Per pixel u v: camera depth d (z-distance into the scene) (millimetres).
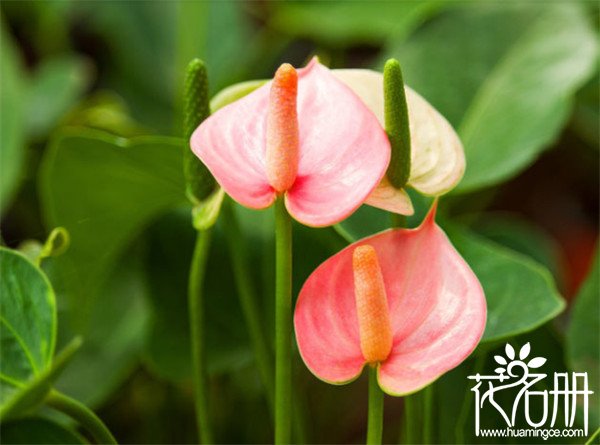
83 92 1561
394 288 771
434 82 1105
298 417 935
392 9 1327
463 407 912
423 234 774
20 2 1623
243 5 1598
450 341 756
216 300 1031
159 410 1182
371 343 753
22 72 1669
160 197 994
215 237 1032
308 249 984
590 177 1531
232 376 1157
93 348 1110
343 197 748
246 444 1163
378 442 775
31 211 1379
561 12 1124
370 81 831
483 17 1129
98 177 978
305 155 767
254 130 779
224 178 754
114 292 1137
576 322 966
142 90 1535
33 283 820
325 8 1368
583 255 1522
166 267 1037
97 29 1582
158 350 1037
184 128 825
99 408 1171
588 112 1299
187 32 1471
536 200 1564
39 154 1404
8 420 815
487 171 1032
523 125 1058
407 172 784
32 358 827
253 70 1453
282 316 788
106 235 1021
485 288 910
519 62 1101
